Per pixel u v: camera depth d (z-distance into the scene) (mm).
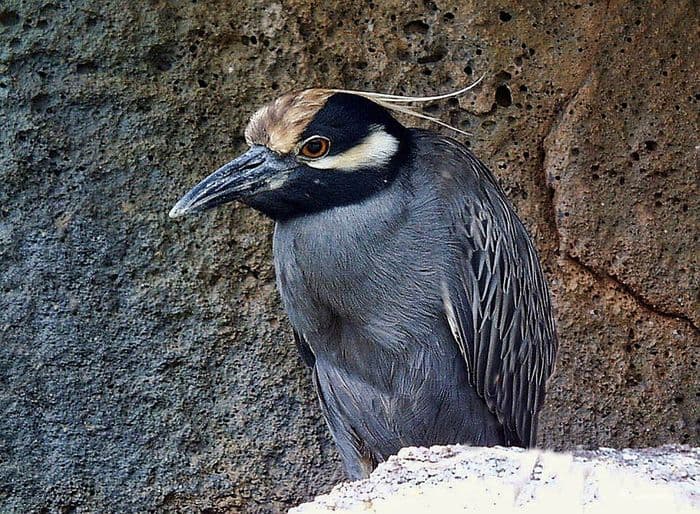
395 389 9633
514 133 11625
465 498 6449
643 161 11547
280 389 11758
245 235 11531
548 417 11875
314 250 9211
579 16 11500
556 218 11664
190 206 8836
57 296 11555
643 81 11500
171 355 11664
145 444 11812
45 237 11477
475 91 11570
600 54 11492
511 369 10023
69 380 11680
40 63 11305
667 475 6789
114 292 11570
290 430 11820
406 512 6355
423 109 11617
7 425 11727
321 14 11414
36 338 11594
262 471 11875
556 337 11156
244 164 8922
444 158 9516
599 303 11750
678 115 11500
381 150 9062
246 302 11625
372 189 9094
